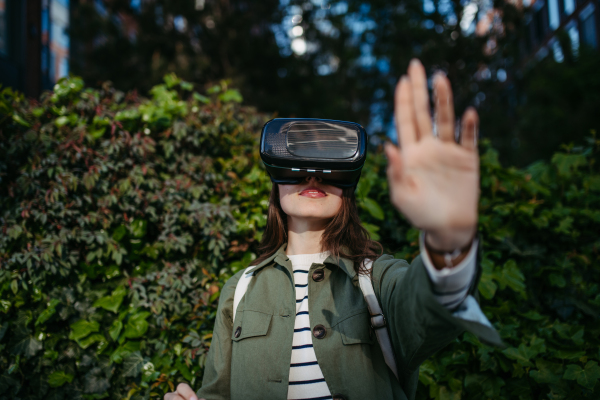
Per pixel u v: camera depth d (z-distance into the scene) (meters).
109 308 1.82
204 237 1.95
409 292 0.87
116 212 1.96
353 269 1.12
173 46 7.84
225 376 1.17
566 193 2.32
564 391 1.71
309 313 1.09
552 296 2.09
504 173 2.24
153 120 2.08
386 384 1.03
